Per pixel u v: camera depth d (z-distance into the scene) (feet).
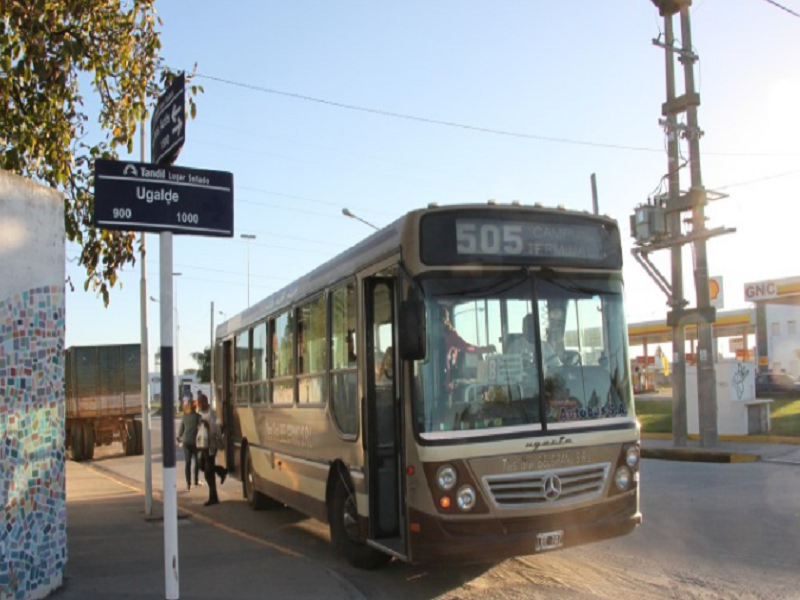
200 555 28.60
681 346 66.13
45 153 27.37
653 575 25.13
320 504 30.25
